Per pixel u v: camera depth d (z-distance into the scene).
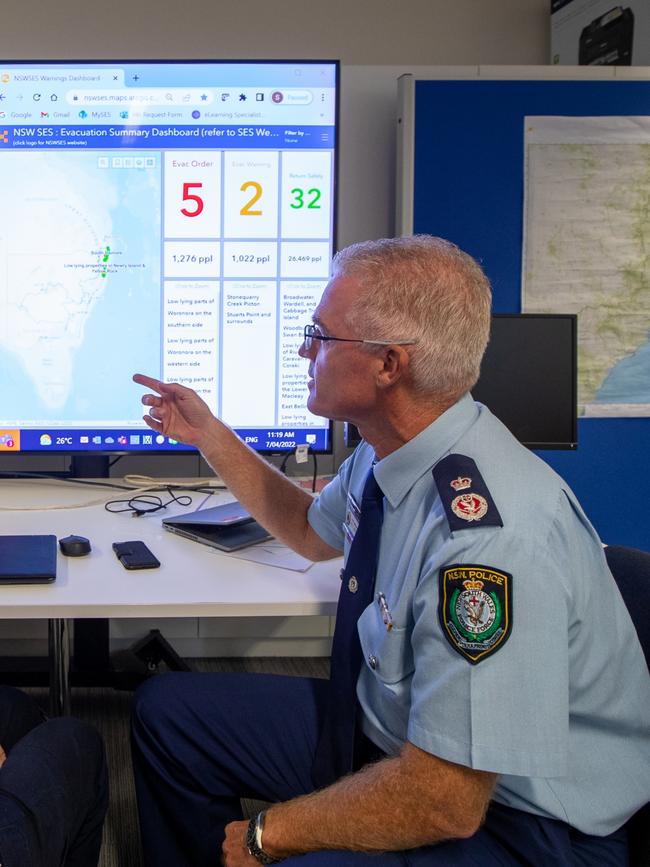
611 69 1.83
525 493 0.88
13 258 1.73
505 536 0.83
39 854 0.88
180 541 1.41
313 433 1.84
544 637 0.80
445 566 0.84
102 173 1.72
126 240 1.75
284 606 1.11
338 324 0.97
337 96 1.74
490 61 2.35
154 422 1.37
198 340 1.79
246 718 1.21
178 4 2.23
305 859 0.88
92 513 1.58
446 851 0.90
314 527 1.29
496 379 1.61
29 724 1.30
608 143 1.84
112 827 1.58
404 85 1.81
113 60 1.70
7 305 1.74
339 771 1.07
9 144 1.70
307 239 1.78
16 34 2.19
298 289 1.79
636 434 1.92
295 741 1.20
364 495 1.06
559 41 2.26
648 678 0.98
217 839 1.21
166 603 1.09
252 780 1.21
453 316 0.92
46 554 1.23
